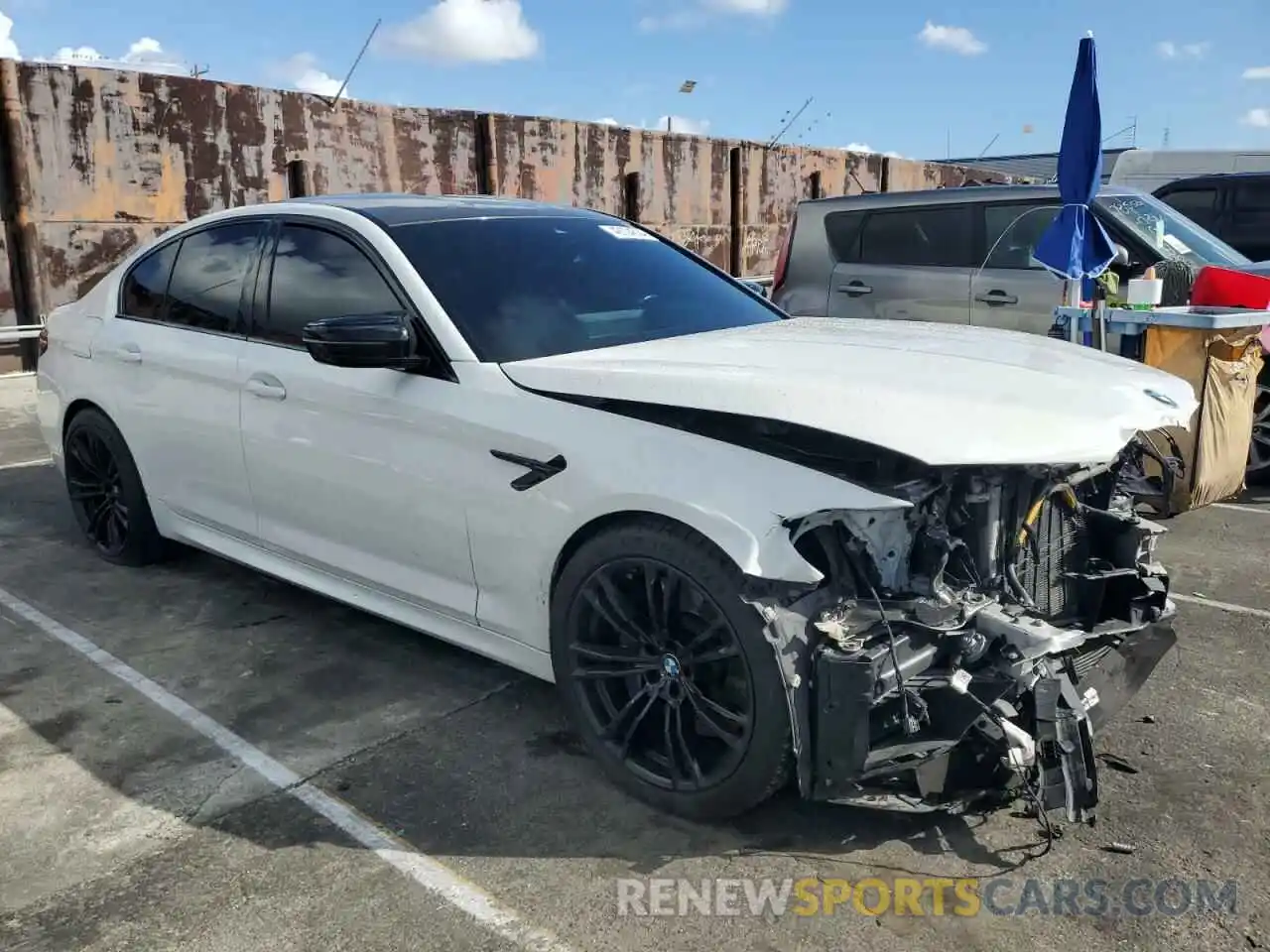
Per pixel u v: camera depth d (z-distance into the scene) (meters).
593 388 2.92
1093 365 3.05
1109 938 2.34
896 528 2.59
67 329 5.04
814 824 2.79
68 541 5.37
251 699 3.57
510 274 3.56
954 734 2.55
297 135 11.27
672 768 2.80
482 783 3.02
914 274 7.68
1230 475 5.37
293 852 2.70
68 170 9.86
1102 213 6.90
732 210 16.20
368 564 3.62
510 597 3.14
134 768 3.12
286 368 3.75
